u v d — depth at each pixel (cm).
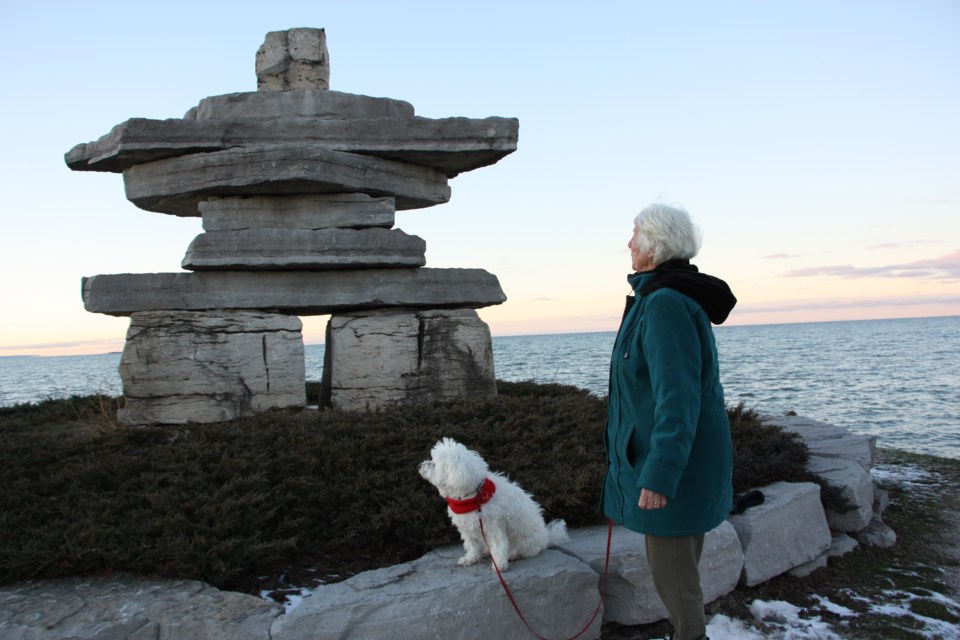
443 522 464
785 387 3070
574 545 452
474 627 375
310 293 781
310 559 459
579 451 587
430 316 812
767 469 598
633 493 309
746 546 486
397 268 806
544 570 398
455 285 832
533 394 965
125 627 344
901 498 752
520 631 386
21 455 604
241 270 764
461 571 403
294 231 759
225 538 440
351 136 789
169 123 747
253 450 577
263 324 754
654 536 312
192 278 754
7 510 483
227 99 785
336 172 765
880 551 582
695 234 332
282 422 659
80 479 521
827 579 517
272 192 784
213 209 793
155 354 719
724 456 313
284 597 402
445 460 387
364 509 488
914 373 3700
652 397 308
